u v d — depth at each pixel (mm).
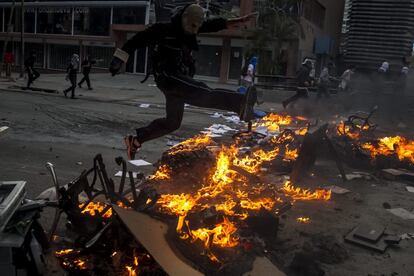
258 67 23375
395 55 28266
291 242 4625
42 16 41062
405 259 4508
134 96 19500
